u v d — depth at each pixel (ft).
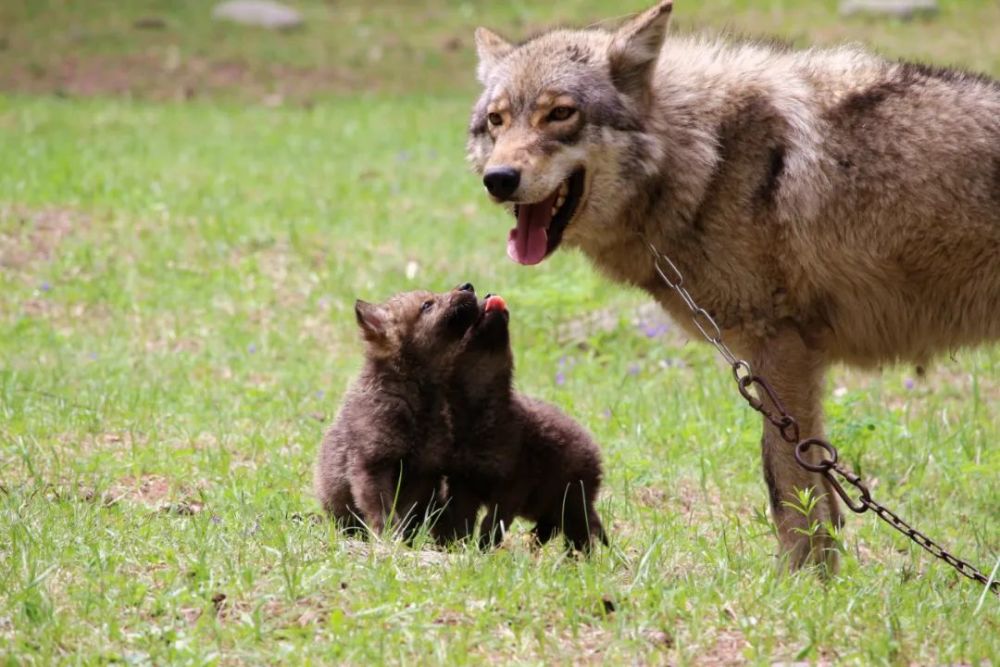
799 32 133.39
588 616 26.84
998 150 33.60
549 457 34.01
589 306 58.75
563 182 33.94
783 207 33.22
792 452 33.35
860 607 28.14
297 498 36.17
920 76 34.88
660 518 35.68
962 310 34.17
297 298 62.69
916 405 50.57
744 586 29.30
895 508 40.14
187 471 38.93
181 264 66.28
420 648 25.30
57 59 134.31
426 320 33.01
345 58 140.26
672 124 33.86
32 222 70.38
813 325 34.19
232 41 143.54
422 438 33.24
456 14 156.56
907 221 33.40
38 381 48.39
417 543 31.48
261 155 95.91
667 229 33.86
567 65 33.76
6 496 34.45
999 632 27.07
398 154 98.07
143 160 89.92
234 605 27.12
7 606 26.48
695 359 54.90
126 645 25.43
